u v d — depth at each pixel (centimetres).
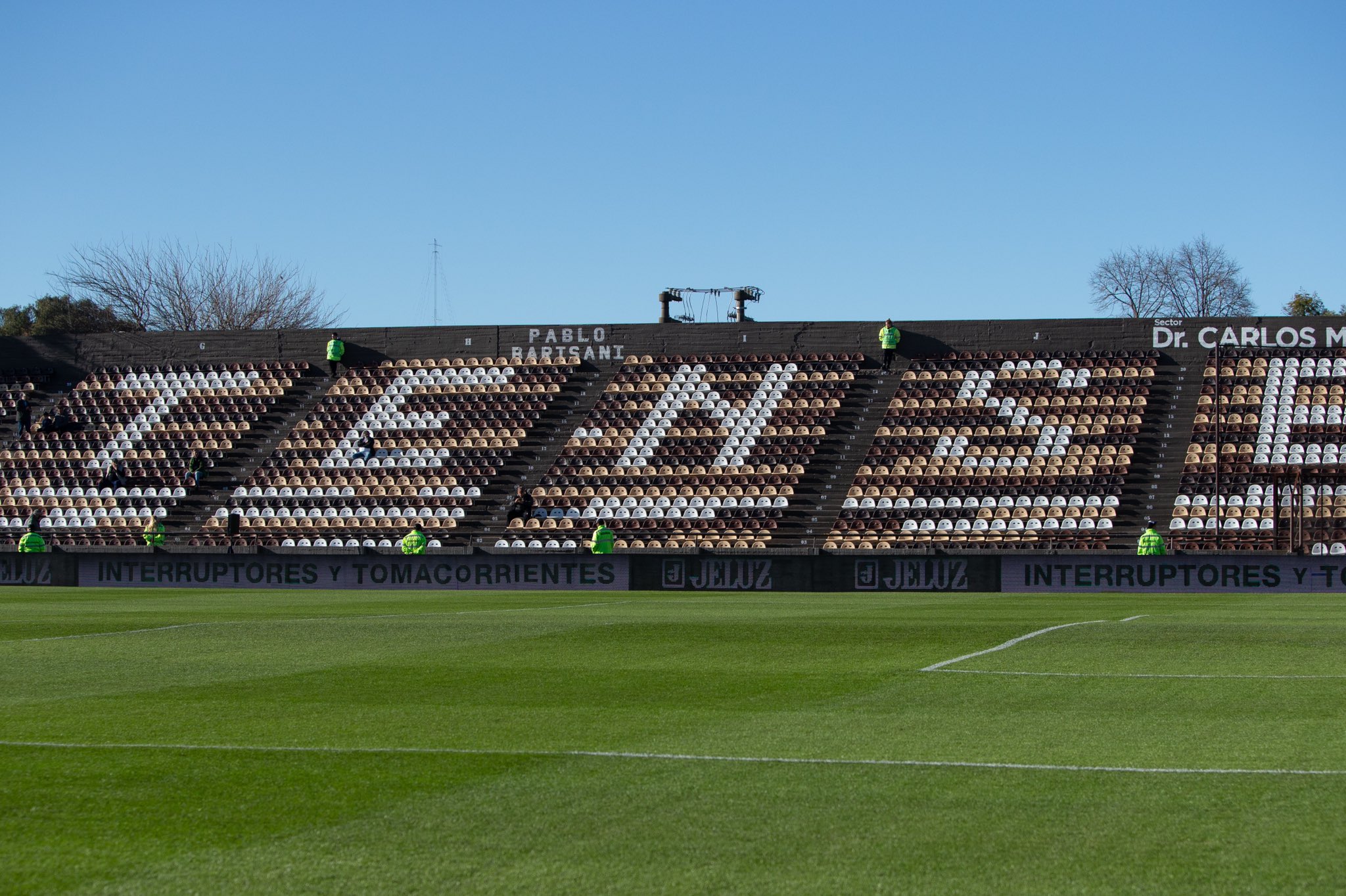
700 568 3978
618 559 4025
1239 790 948
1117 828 850
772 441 4931
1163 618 2359
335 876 763
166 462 5178
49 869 780
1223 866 771
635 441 5019
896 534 4528
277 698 1401
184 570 4281
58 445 5278
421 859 795
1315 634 1983
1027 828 852
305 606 2928
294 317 8912
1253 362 4856
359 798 940
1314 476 4384
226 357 5619
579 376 5347
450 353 5481
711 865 779
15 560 4344
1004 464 4681
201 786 981
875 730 1189
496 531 4722
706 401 5134
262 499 4972
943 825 861
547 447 5059
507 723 1237
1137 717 1256
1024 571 3806
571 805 916
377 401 5344
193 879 759
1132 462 4603
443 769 1034
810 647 1870
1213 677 1524
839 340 5238
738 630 2109
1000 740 1139
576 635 2034
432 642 1953
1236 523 4331
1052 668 1616
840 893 730
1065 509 4484
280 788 971
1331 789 950
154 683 1521
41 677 1585
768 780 986
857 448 4859
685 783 979
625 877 758
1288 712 1277
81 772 1030
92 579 4312
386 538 4781
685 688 1461
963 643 1903
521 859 792
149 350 5666
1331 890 730
